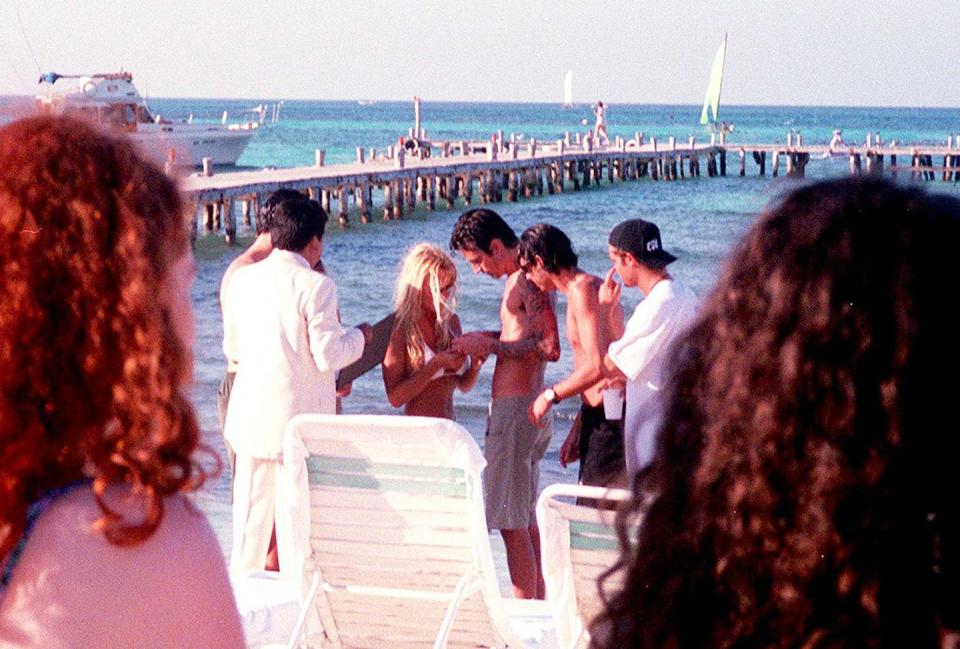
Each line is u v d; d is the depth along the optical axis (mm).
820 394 2510
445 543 8062
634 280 10336
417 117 108875
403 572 8242
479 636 8508
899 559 2451
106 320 2832
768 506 2518
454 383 11953
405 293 11664
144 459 2848
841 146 107812
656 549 2709
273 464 11109
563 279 11094
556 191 93688
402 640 8633
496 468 11461
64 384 2818
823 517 2473
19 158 2893
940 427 2473
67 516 2850
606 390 11016
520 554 11625
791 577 2488
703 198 90000
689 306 9992
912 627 2445
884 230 2584
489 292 42344
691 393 2766
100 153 2939
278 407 10938
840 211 2639
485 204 84562
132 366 2838
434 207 79188
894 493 2457
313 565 8406
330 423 7902
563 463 11961
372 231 69062
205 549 2943
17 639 2809
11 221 2820
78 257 2824
